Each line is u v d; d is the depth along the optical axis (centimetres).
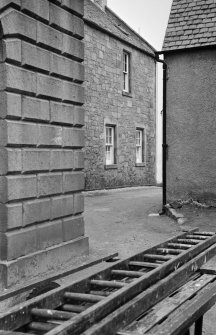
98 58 1973
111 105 2081
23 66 636
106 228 1049
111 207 1401
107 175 2053
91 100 1927
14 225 617
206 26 1230
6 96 607
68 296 329
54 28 702
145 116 2417
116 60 2119
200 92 1224
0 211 612
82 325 263
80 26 761
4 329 285
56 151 708
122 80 2180
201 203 1218
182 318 290
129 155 2250
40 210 671
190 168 1232
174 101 1253
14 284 610
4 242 609
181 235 544
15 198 620
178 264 409
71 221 749
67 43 729
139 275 378
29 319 303
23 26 627
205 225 1038
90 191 1923
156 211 1274
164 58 1266
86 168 1903
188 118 1237
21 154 631
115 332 272
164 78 1262
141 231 1009
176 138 1248
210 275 411
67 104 739
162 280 347
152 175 2512
